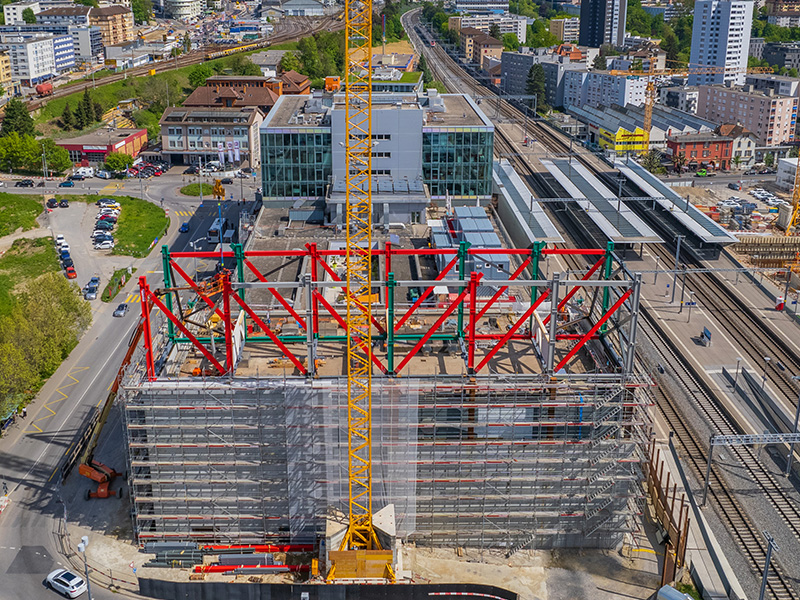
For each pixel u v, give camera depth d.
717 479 117.19
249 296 138.12
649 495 111.00
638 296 96.94
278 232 173.88
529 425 97.69
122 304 168.38
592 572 98.31
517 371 106.31
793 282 186.00
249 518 101.06
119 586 94.88
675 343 156.25
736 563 101.69
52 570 97.12
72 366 145.25
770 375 144.50
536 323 110.38
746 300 176.38
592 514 100.56
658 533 104.12
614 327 104.56
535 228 196.88
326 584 91.00
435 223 172.00
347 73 95.06
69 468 114.50
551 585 95.94
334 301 132.38
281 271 149.25
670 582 96.00
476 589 90.50
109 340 155.75
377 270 147.12
